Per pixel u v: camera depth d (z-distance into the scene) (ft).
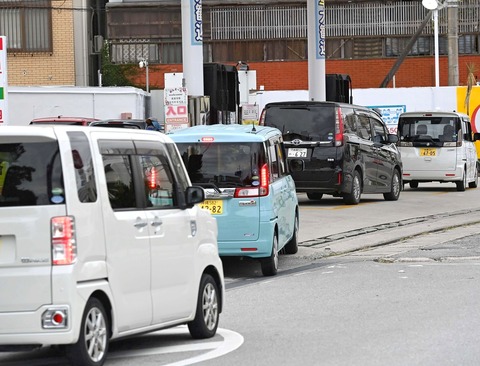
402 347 66.23
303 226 151.23
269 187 104.06
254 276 107.65
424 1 312.09
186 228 69.26
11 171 58.03
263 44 370.94
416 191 231.71
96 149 60.95
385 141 200.03
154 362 63.82
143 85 357.20
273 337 71.77
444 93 317.42
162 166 68.39
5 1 329.31
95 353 59.26
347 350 65.82
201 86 189.37
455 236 138.21
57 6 331.36
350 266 112.27
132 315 62.59
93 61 345.92
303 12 369.50
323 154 176.55
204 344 70.08
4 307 57.11
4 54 126.93
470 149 238.48
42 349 70.95
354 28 370.94
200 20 188.75
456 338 69.10
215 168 103.65
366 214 168.76
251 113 238.68
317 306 85.61
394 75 362.53
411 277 101.65
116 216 61.52
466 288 93.30
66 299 56.85
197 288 70.49
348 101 268.62
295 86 373.20
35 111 257.55
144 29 360.48
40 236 57.21
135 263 62.95
